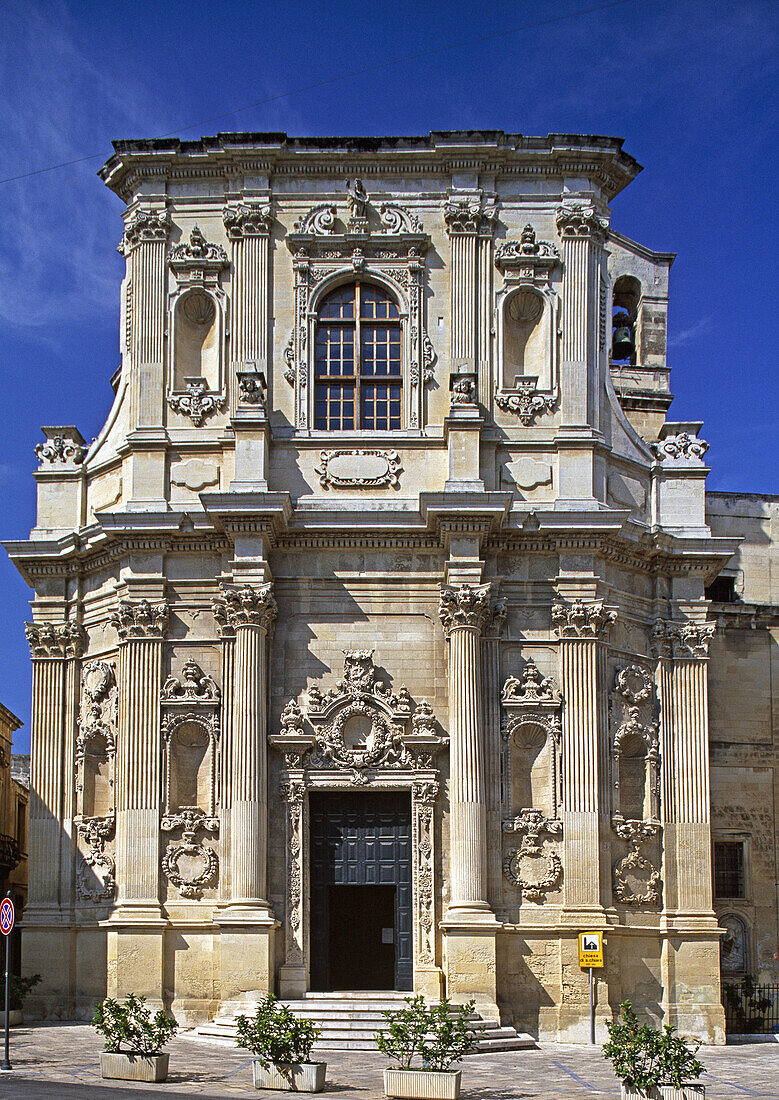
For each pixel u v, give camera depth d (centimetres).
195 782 3688
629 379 4838
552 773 3656
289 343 3903
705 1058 3341
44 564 4025
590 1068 2975
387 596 3769
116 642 3838
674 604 3912
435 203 3972
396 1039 2555
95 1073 2762
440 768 3656
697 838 3756
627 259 4950
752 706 4516
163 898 3591
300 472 3834
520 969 3544
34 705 3966
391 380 3928
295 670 3728
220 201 3988
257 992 3422
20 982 3688
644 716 3819
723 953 4347
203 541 3756
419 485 3831
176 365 3909
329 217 3950
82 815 3844
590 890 3581
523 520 3762
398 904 3634
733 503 4728
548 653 3734
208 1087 2592
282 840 3622
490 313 3916
